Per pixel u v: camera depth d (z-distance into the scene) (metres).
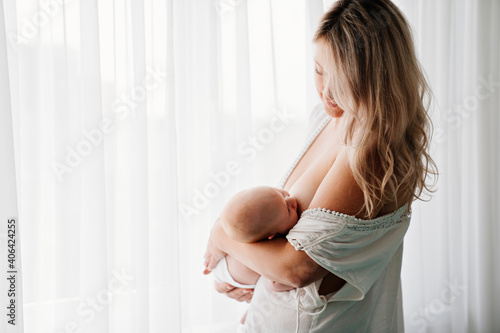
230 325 1.71
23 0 1.40
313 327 1.10
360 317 1.14
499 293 2.15
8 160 1.26
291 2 1.76
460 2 2.05
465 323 2.12
